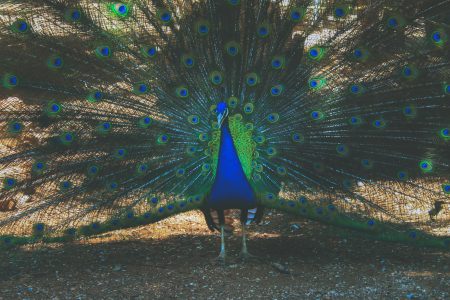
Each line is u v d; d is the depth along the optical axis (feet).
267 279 12.46
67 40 12.76
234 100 12.77
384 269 12.85
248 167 12.64
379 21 12.80
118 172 12.94
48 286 12.18
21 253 13.62
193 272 12.75
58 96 12.82
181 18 13.07
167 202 12.82
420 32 12.80
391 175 13.12
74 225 12.68
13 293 11.91
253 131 12.83
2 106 12.87
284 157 13.01
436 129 12.98
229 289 12.08
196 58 13.04
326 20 12.99
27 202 14.69
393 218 13.03
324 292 11.94
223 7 12.96
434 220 14.29
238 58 12.97
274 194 12.85
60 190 12.80
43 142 12.84
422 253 13.64
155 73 13.08
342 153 12.95
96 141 12.91
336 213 12.84
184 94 12.95
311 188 13.05
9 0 12.60
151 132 12.98
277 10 13.03
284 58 12.96
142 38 13.01
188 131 13.03
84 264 13.12
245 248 13.35
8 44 12.59
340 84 13.03
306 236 14.66
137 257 13.47
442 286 12.09
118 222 12.75
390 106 12.96
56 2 12.58
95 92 12.85
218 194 12.62
